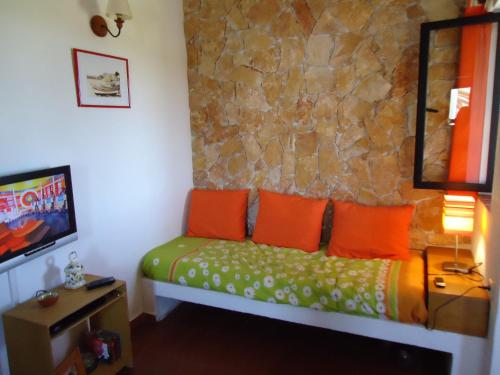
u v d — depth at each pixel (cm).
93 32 230
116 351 224
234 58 306
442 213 259
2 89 183
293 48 286
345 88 276
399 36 256
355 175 283
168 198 309
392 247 255
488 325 190
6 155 186
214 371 227
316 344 253
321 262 254
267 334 266
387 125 269
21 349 184
